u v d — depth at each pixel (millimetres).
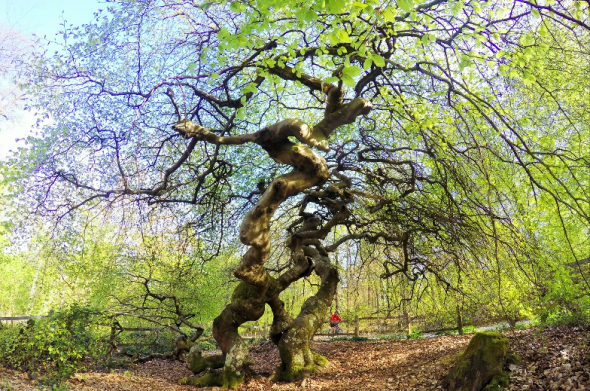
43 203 7969
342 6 3490
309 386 8312
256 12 4969
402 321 16234
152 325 15859
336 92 6633
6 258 13586
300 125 6301
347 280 13641
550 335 7773
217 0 4832
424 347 11195
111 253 12391
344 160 9711
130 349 13484
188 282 13625
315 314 9805
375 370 9391
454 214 7582
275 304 9305
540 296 9117
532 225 7715
